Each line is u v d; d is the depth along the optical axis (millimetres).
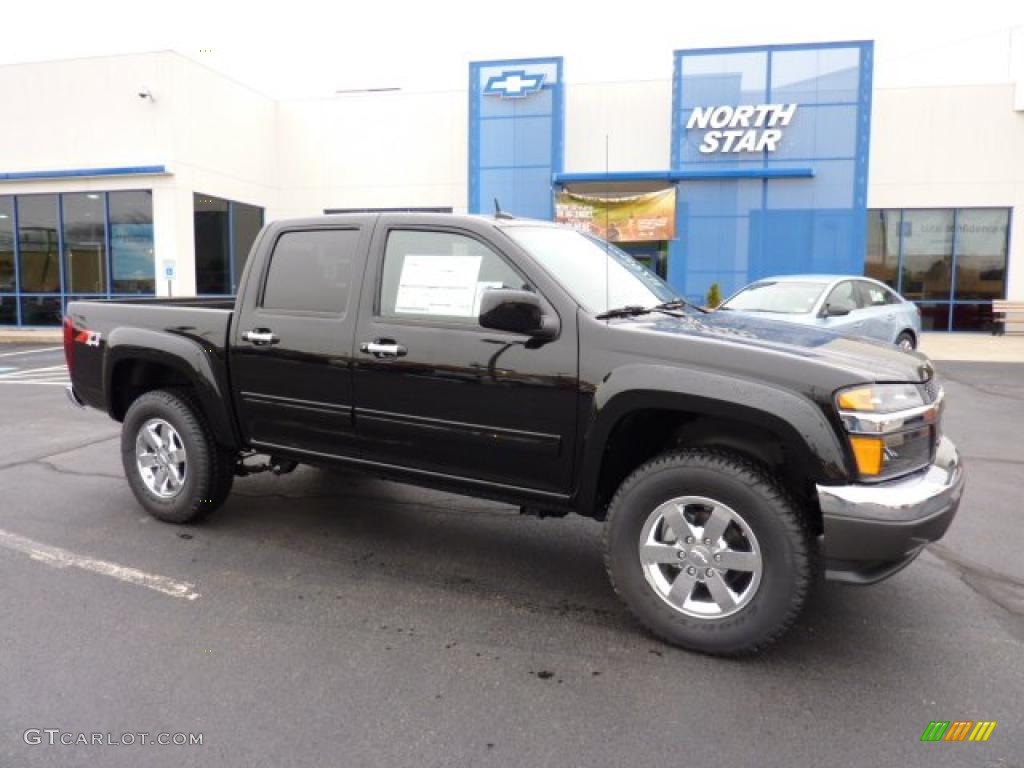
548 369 3693
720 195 18984
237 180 19953
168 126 17422
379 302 4211
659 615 3541
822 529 3510
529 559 4652
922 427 3406
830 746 2826
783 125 18562
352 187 21578
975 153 18797
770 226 18875
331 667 3354
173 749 2773
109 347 5191
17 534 4914
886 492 3154
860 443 3168
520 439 3801
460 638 3637
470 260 4000
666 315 4090
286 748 2789
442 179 21078
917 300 19516
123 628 3682
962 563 4582
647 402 3453
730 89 18750
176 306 5309
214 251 19188
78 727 2896
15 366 13602
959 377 12422
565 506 3793
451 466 4055
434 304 4062
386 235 4250
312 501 5688
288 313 4512
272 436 4648
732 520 3371
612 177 19047
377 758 2738
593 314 3717
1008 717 3016
